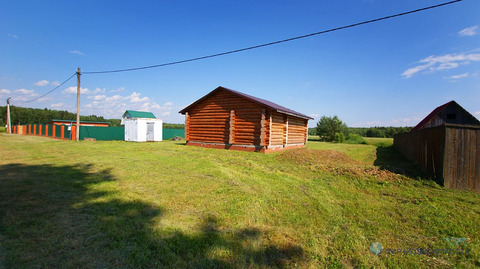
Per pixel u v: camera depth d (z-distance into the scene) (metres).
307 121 21.17
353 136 37.19
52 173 6.89
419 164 9.38
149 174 7.02
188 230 3.41
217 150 13.77
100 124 40.62
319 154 11.71
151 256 2.75
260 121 13.37
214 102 15.59
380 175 7.22
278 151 14.27
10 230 3.23
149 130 23.78
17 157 10.06
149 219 3.74
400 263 2.83
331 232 3.54
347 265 2.77
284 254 2.94
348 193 5.55
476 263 2.86
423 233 3.60
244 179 6.65
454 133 6.17
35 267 2.46
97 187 5.50
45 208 4.09
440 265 2.81
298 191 5.61
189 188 5.58
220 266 2.62
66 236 3.13
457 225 3.86
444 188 6.09
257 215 4.05
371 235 3.50
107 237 3.14
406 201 5.04
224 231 3.43
